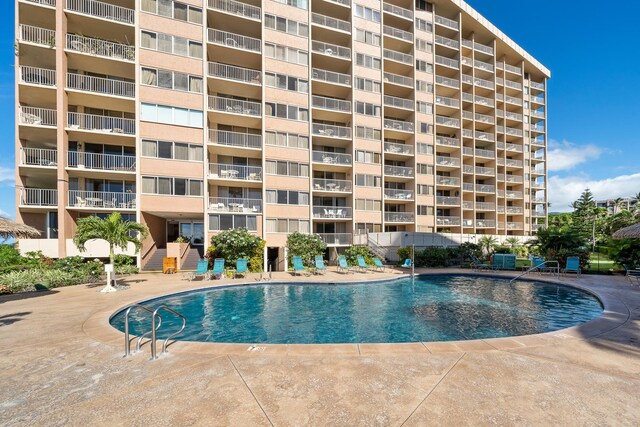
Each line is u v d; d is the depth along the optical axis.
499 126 37.47
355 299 12.03
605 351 5.17
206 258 19.53
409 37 29.64
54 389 3.95
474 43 34.66
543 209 43.69
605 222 45.72
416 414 3.28
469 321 9.07
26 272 12.80
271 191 22.38
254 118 22.03
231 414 3.31
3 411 3.44
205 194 20.09
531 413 3.30
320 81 24.62
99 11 18.91
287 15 23.30
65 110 17.64
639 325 6.68
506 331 8.19
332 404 3.50
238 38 22.72
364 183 26.84
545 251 18.70
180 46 19.77
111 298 10.59
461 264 21.48
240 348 5.33
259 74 22.64
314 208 25.02
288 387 3.92
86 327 6.89
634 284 13.01
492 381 4.06
